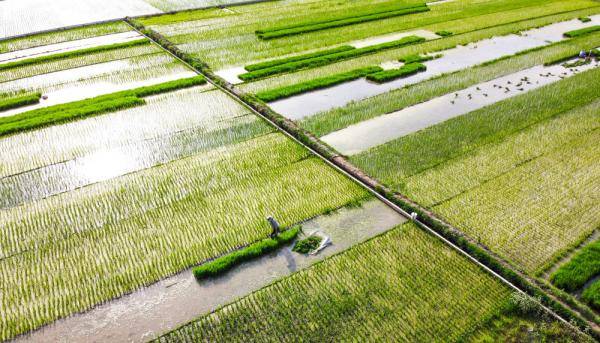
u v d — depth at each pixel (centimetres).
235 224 1405
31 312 1134
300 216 1437
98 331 1090
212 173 1631
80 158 1706
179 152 1752
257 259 1287
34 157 1708
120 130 1883
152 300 1167
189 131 1884
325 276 1228
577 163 1666
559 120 1947
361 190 1554
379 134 1861
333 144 1792
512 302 1138
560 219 1401
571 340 1055
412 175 1605
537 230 1360
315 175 1625
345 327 1093
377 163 1667
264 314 1127
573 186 1545
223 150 1764
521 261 1256
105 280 1218
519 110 2022
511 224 1383
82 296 1175
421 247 1317
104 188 1555
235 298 1173
